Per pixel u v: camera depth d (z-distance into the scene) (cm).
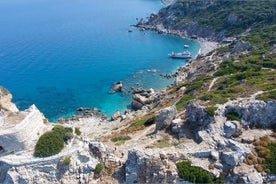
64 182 5288
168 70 16962
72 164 5384
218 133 5891
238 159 5416
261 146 5681
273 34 17675
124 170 5503
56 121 11469
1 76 15288
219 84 10062
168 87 14200
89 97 13475
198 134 5947
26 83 14600
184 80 14425
